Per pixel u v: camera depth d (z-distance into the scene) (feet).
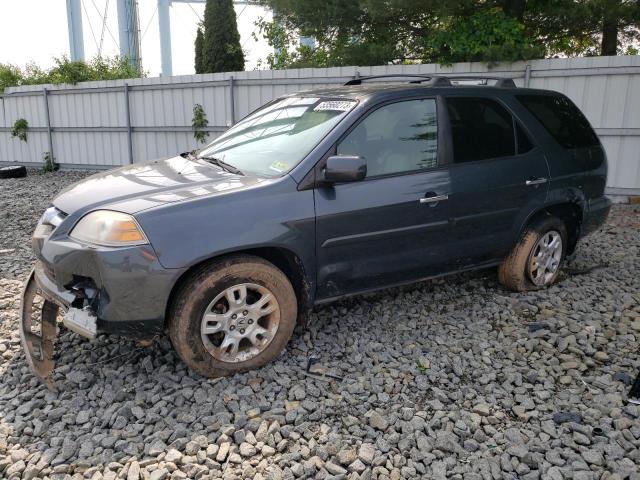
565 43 42.04
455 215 14.65
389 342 13.98
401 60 41.63
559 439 10.34
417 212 13.92
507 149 15.84
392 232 13.64
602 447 10.09
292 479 9.29
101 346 13.55
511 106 16.21
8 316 15.35
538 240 16.70
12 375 12.48
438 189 14.23
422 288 17.48
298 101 15.43
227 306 12.00
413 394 11.78
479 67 34.45
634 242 23.27
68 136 49.73
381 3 34.65
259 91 40.65
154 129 45.39
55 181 43.88
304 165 12.57
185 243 11.10
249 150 14.30
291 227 12.17
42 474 9.37
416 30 40.34
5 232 25.68
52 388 11.73
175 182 12.60
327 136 13.01
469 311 15.93
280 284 12.25
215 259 11.70
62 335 14.11
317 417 10.82
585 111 32.01
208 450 9.86
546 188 16.43
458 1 33.76
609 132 31.65
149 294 10.98
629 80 30.66
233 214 11.60
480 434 10.43
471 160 15.03
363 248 13.38
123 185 12.64
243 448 9.91
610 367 12.94
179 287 11.57
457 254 15.11
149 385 11.84
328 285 13.19
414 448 9.97
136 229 10.92
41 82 62.28
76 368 12.55
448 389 12.02
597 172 17.99
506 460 9.77
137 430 10.44
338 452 9.89
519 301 16.52
